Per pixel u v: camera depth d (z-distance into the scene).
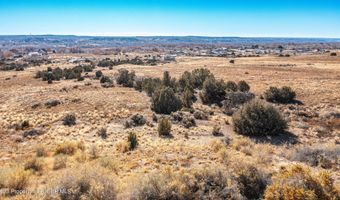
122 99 43.19
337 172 14.35
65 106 40.78
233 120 28.64
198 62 97.62
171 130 28.30
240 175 11.42
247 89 45.56
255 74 63.31
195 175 11.40
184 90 46.03
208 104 41.34
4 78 72.50
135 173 14.53
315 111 35.38
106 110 37.81
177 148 20.28
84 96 45.59
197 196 10.38
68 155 19.70
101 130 27.52
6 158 19.73
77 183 10.97
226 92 42.34
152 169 15.34
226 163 15.48
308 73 62.31
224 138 23.92
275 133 26.92
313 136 26.64
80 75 71.00
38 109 40.25
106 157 16.59
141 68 84.75
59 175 13.10
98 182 10.84
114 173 14.47
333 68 68.25
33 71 87.31
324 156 16.53
